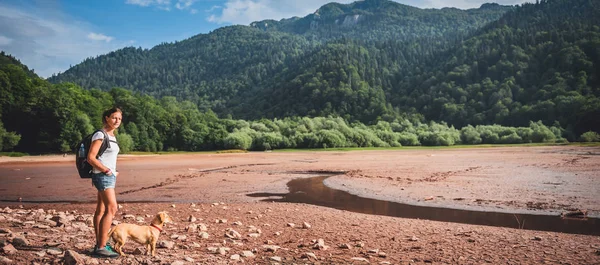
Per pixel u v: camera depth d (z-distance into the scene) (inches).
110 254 232.1
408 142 4340.6
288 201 682.2
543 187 770.2
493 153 2330.2
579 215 514.6
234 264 245.8
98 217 247.4
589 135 3941.9
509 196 673.6
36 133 2933.1
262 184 935.0
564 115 4881.9
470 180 916.6
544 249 318.7
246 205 610.9
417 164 1488.7
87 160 228.5
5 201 707.4
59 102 2906.0
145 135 3656.5
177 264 225.9
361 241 344.2
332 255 286.0
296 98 7465.6
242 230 390.6
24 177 1172.5
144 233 246.1
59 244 263.7
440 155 2231.8
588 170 1083.9
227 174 1203.2
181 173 1254.3
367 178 1014.4
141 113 3818.9
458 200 652.1
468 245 331.9
